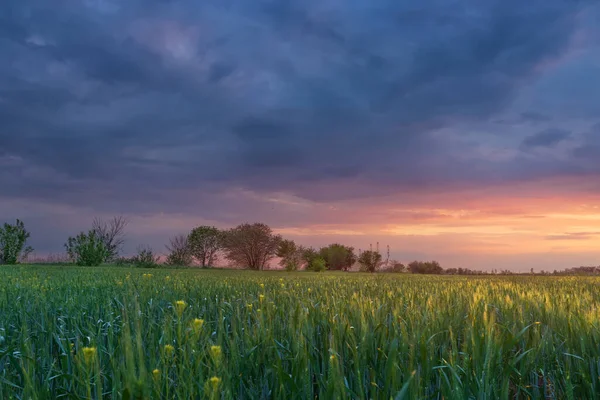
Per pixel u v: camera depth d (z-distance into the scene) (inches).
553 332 133.3
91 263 1079.0
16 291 262.8
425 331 116.2
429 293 251.3
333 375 79.4
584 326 124.4
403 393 70.6
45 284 311.9
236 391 97.1
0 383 89.7
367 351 105.3
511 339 106.8
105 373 101.7
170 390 92.1
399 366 97.8
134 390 66.7
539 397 98.3
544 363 108.7
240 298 225.1
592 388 94.0
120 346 104.4
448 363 96.5
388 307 178.7
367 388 97.6
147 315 166.7
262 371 109.3
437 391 92.0
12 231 1138.7
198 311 181.9
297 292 266.7
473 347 99.4
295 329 123.8
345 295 239.8
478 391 87.0
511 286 333.4
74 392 89.4
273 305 165.2
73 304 191.5
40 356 114.5
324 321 135.2
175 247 1638.8
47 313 171.0
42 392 85.0
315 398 94.6
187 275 573.3
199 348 108.8
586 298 228.2
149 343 116.0
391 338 116.7
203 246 1701.5
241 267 1734.7
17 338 133.0
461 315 147.1
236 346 110.0
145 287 282.4
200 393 84.7
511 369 92.7
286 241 1695.4
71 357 106.3
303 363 92.0
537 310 168.9
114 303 199.6
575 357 108.2
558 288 335.3
